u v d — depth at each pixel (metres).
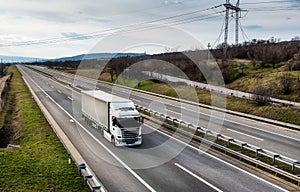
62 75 76.81
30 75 86.00
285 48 58.53
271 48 56.62
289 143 20.31
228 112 32.94
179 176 13.66
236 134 22.64
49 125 24.30
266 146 19.30
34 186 12.02
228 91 42.16
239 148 18.28
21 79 72.19
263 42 68.06
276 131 24.23
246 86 44.03
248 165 15.24
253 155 16.81
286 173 13.02
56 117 27.41
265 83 42.03
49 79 71.88
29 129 23.66
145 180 13.16
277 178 13.51
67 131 22.20
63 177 13.03
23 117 28.20
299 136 22.59
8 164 14.34
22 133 23.20
